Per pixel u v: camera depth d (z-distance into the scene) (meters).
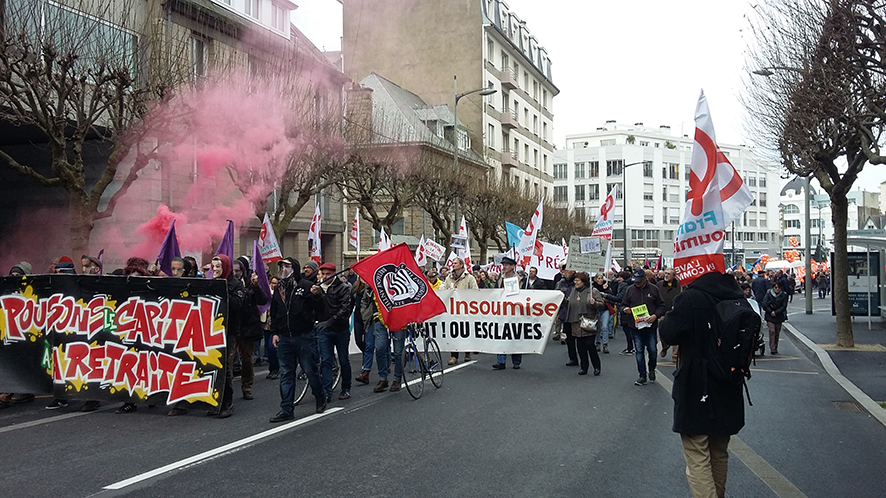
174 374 7.93
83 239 11.80
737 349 4.19
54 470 5.68
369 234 36.44
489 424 7.51
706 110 4.98
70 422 7.59
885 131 11.70
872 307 21.53
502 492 5.17
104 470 5.68
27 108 13.68
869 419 7.96
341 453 6.25
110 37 12.84
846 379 10.69
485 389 9.82
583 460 6.06
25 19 11.33
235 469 5.72
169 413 7.96
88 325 8.20
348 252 32.09
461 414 8.05
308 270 8.66
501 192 33.47
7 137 17.98
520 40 55.94
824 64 9.97
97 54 12.30
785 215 101.62
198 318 7.89
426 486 5.30
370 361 10.57
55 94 13.32
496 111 49.97
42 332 8.33
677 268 5.08
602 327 14.51
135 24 13.78
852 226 85.00
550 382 10.48
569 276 12.20
